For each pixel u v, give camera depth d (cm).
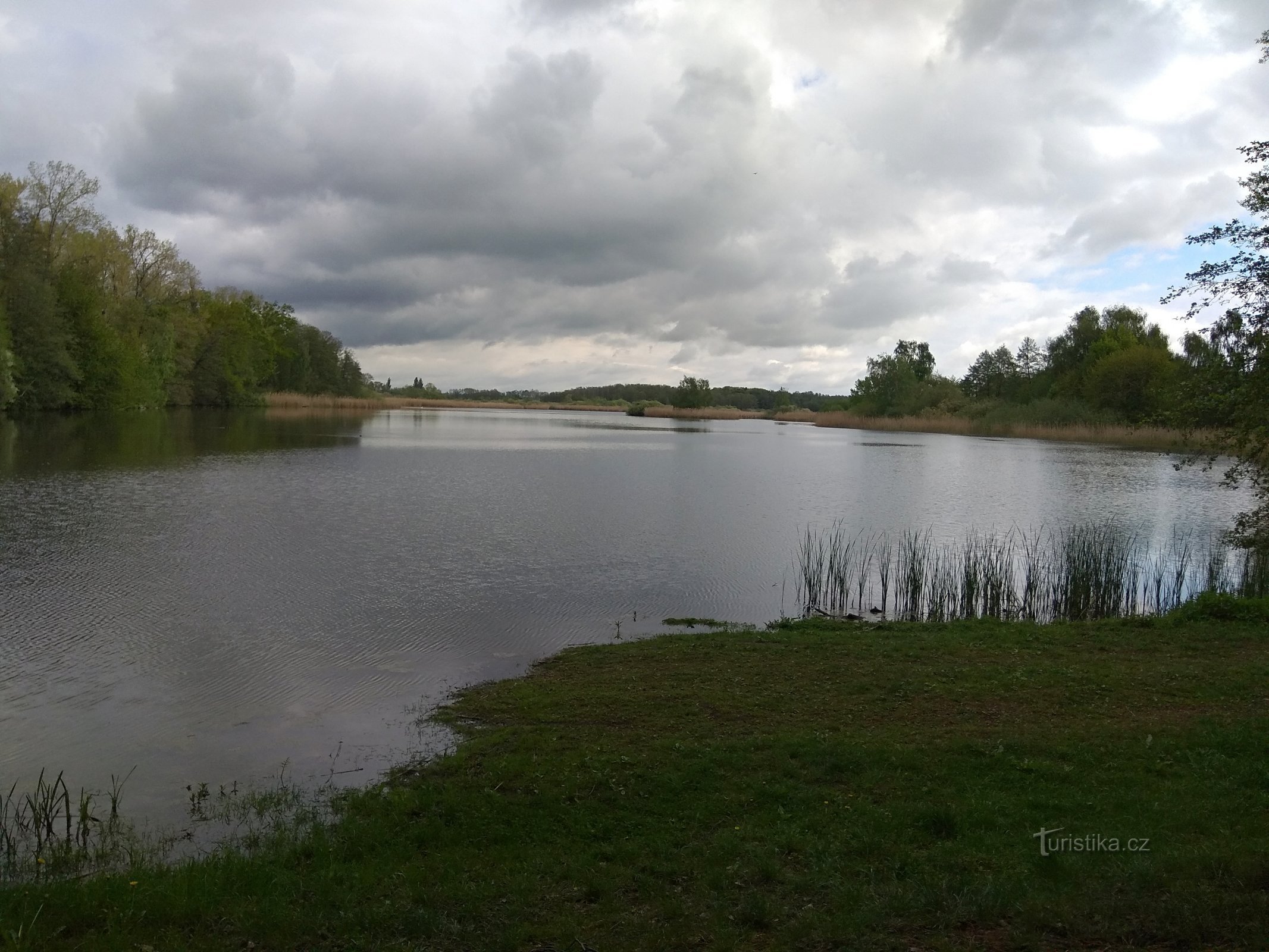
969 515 2969
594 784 794
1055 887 560
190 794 863
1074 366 9900
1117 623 1477
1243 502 3369
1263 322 1387
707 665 1229
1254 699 980
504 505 3002
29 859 727
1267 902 505
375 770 919
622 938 536
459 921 570
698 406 15812
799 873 609
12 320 6019
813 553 2250
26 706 1110
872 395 12338
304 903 598
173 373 8331
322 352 12962
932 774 782
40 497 2795
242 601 1641
